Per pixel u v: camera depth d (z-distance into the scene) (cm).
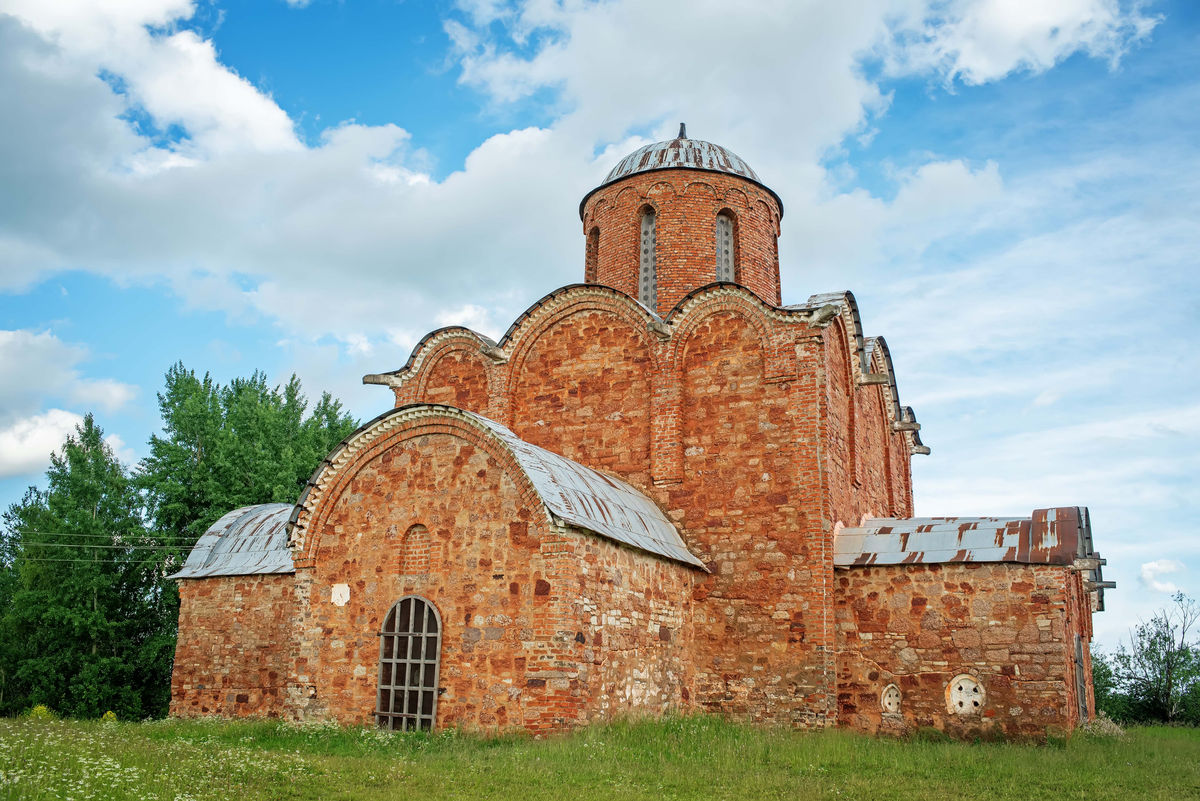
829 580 2203
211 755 1513
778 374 2361
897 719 2117
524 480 1878
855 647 2194
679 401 2458
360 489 2084
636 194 2945
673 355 2489
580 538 1838
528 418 2675
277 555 2645
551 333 2709
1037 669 2028
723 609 2272
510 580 1845
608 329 2628
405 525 2003
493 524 1897
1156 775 1548
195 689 2616
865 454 2823
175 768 1324
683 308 2512
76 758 1313
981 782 1454
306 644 2053
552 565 1806
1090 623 2789
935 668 2111
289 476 4191
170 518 4062
